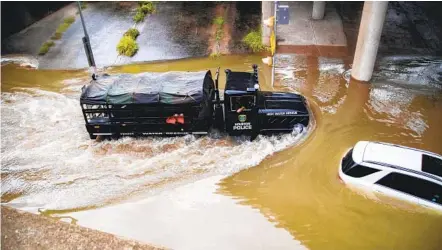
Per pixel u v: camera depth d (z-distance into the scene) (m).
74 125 15.60
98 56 20.94
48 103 17.14
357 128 14.81
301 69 19.12
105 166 13.34
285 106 14.15
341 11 24.47
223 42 21.75
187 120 13.80
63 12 25.72
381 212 11.15
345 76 18.41
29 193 12.41
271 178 12.64
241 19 23.78
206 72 14.75
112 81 14.30
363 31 16.58
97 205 11.84
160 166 13.26
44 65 20.58
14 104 17.16
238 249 10.26
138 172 13.04
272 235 10.65
